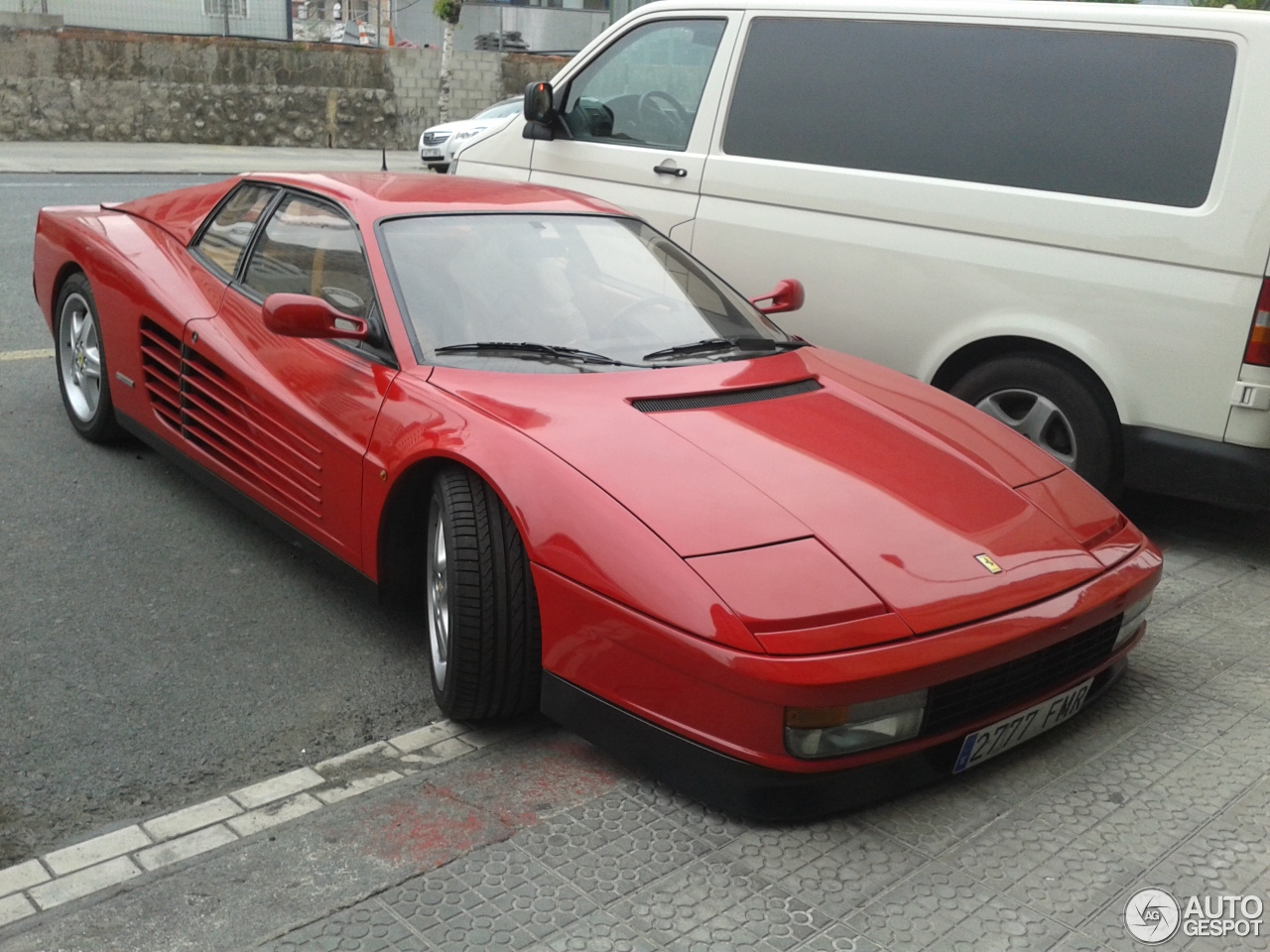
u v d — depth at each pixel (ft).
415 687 10.96
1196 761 9.91
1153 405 14.28
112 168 54.85
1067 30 15.05
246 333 12.85
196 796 9.06
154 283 14.37
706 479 9.37
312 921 7.47
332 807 8.80
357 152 76.28
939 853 8.46
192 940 7.26
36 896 7.66
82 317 16.34
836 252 16.56
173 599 12.38
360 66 77.20
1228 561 15.06
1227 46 13.87
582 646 8.91
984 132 15.48
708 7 18.28
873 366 13.07
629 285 12.62
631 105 19.13
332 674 11.09
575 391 10.56
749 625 8.14
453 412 10.23
